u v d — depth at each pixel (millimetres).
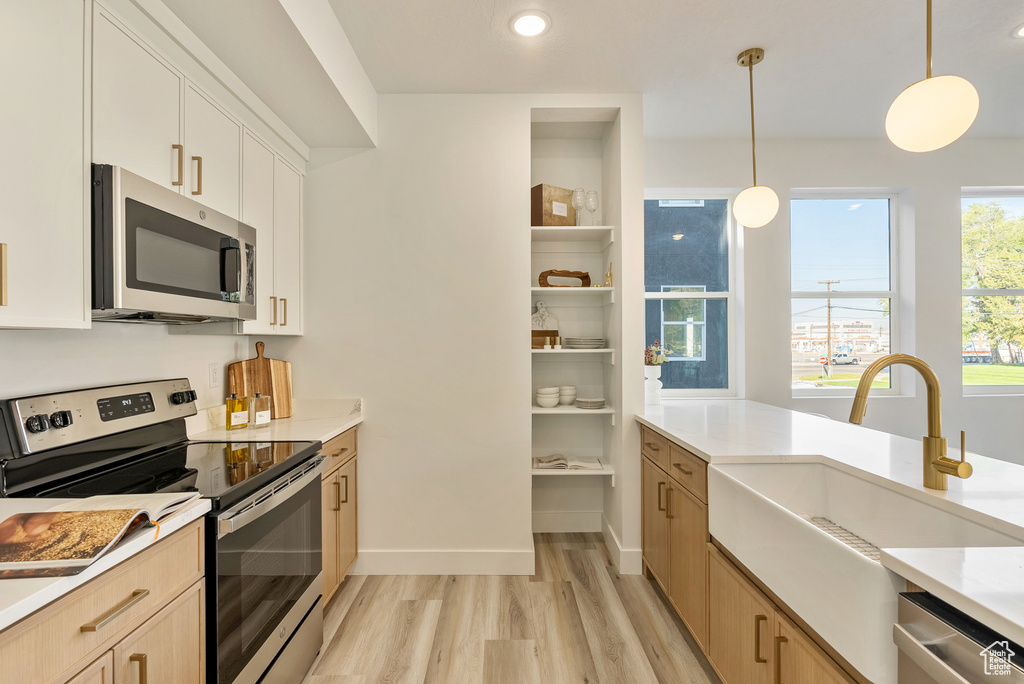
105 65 1284
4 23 1004
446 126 2604
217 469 1521
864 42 2182
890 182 3328
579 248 3133
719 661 1645
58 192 1140
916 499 1286
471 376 2600
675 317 3461
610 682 1757
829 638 1021
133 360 1768
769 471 1702
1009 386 3439
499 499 2602
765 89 2609
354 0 1857
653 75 2443
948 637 747
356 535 2564
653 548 2400
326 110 2166
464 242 2602
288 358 2600
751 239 3316
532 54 2248
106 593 919
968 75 2477
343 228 2590
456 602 2305
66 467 1386
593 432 3137
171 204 1452
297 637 1715
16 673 748
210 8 1475
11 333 1323
